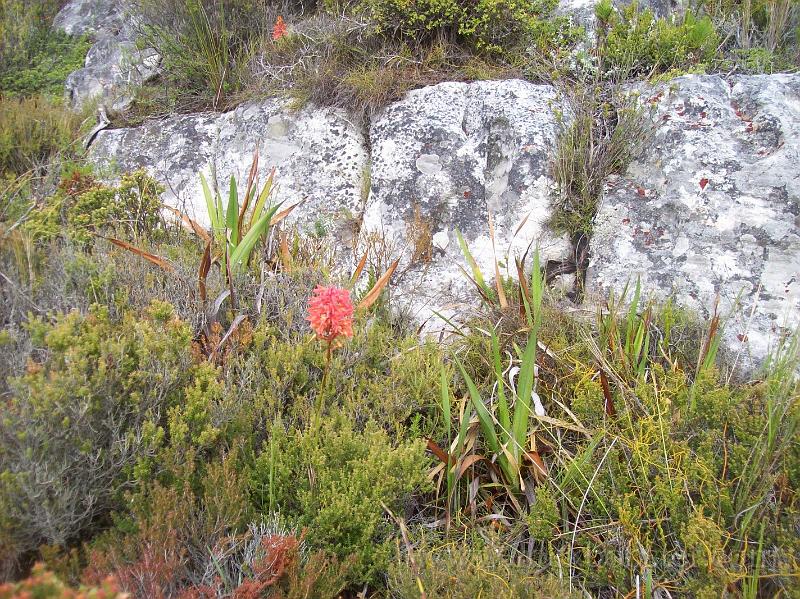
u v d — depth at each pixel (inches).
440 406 123.6
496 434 118.2
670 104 178.9
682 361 133.3
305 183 190.1
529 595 91.7
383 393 124.6
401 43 208.4
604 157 175.3
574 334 142.5
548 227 169.9
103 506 97.7
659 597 96.0
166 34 228.2
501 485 115.6
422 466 113.1
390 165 185.2
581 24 221.5
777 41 213.6
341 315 99.3
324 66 205.2
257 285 139.2
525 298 132.1
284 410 123.2
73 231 136.0
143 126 212.8
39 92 249.1
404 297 163.9
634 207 167.0
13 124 195.5
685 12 225.3
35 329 98.2
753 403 114.6
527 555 104.9
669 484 102.0
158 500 91.1
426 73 203.3
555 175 173.2
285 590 91.4
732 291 149.8
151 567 83.2
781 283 148.7
